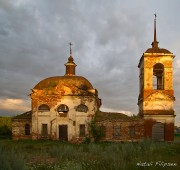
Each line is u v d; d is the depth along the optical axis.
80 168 14.86
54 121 44.44
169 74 41.97
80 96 44.66
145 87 41.84
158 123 41.12
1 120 60.16
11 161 14.41
